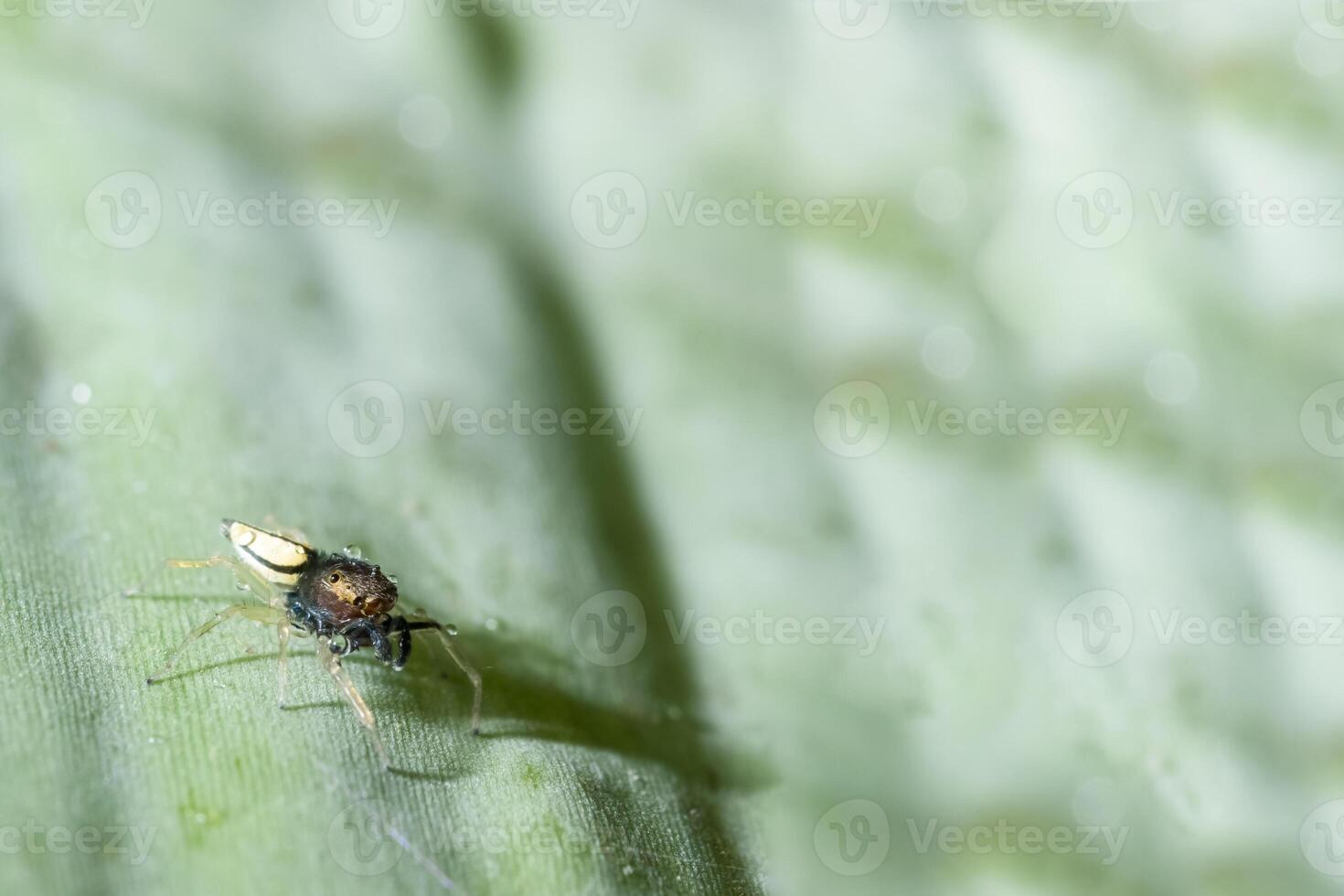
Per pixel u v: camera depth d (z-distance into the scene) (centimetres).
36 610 16
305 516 16
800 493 17
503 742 16
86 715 16
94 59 17
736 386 17
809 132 18
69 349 17
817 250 17
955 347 17
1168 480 17
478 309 17
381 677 16
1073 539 17
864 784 17
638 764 16
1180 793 17
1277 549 17
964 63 17
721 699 17
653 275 17
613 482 17
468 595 17
